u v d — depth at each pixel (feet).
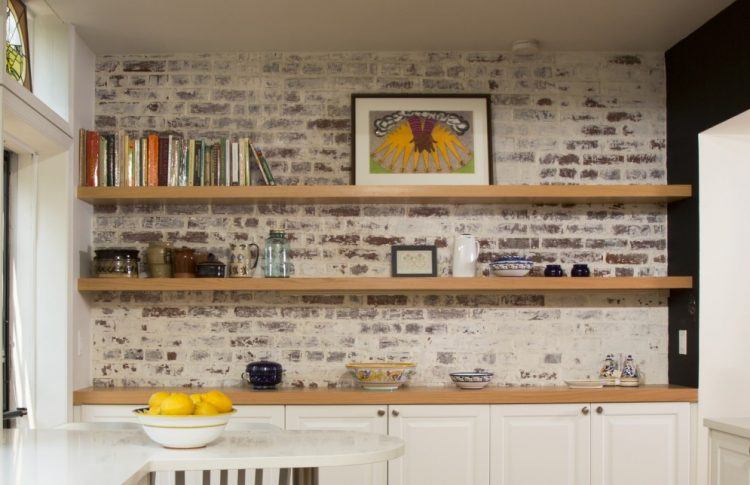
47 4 14.66
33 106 13.69
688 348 16.28
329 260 16.90
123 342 16.75
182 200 16.44
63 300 15.40
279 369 16.11
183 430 8.70
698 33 15.92
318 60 17.21
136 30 15.90
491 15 15.19
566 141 17.25
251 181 16.56
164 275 16.38
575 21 15.53
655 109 17.37
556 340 16.99
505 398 15.44
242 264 16.29
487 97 17.15
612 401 15.58
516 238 17.08
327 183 16.99
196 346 16.76
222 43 16.66
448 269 16.97
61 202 15.52
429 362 16.84
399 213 17.01
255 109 17.11
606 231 17.17
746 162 15.98
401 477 15.28
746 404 15.78
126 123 17.06
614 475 15.53
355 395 15.35
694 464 15.66
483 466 15.35
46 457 8.30
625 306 17.12
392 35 16.25
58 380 15.29
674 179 16.97
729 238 15.98
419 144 16.97
